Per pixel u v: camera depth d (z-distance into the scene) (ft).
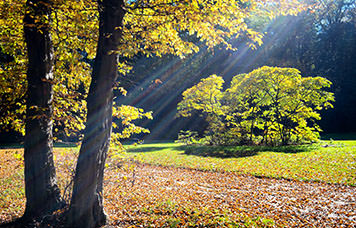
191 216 20.81
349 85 99.45
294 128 56.24
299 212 21.43
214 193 28.07
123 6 17.69
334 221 19.38
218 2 18.45
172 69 110.93
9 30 25.38
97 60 17.42
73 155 25.46
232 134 61.31
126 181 34.65
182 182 34.06
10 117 24.38
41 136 20.02
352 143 49.90
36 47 19.71
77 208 17.13
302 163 37.60
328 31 116.67
